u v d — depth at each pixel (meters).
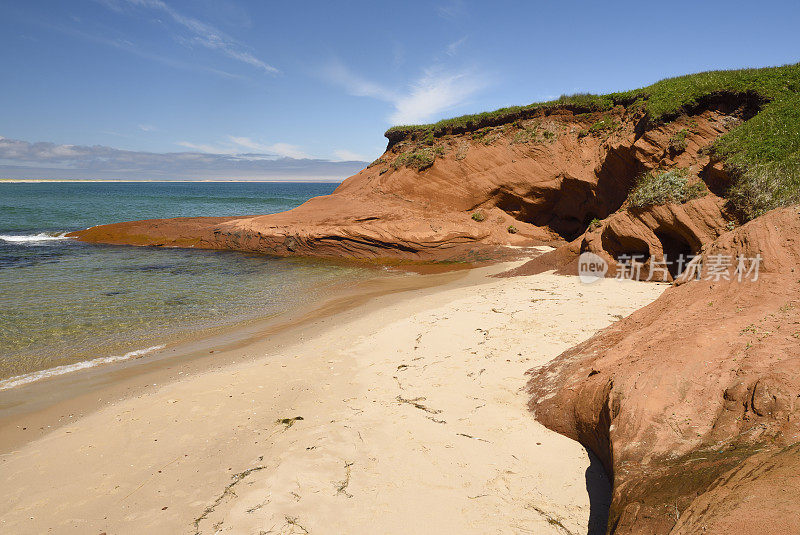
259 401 6.82
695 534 2.23
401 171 27.53
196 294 15.41
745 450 2.90
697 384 3.96
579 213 23.56
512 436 5.27
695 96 17.88
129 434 5.95
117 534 4.05
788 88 16.31
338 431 5.64
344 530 3.88
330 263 22.58
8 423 6.62
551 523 3.78
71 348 9.98
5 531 4.17
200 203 67.62
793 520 1.88
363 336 10.00
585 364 6.03
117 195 96.19
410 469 4.71
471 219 24.80
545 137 24.58
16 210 48.91
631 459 3.64
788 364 3.56
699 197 14.10
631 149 19.12
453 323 10.10
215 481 4.78
